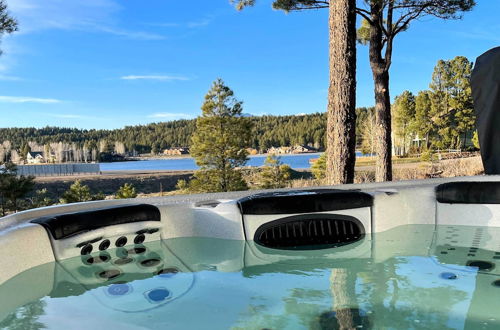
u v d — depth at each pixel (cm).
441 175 1329
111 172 3631
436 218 270
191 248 225
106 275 182
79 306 146
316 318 135
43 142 10500
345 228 242
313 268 192
